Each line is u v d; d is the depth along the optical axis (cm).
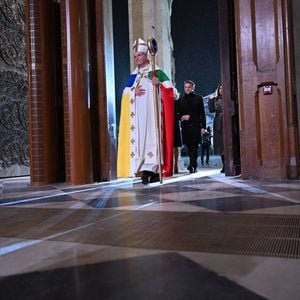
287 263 142
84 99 568
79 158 561
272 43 504
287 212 249
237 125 621
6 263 153
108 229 215
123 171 529
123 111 534
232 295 111
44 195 418
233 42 605
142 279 128
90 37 613
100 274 135
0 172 899
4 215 281
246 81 515
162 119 531
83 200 356
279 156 504
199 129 791
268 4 507
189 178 601
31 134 599
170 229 209
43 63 604
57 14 634
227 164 613
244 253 157
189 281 125
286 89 500
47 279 132
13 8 972
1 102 919
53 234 208
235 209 267
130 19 1047
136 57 536
